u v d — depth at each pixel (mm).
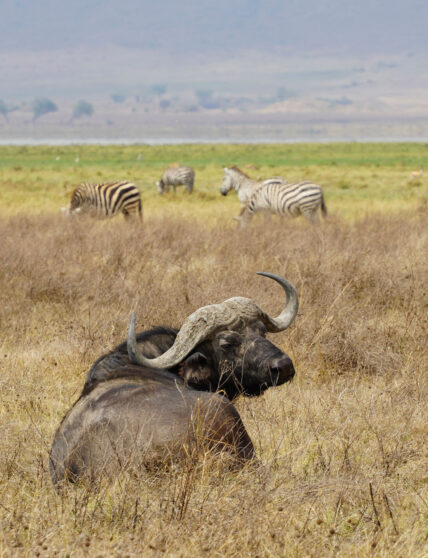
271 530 14164
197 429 15391
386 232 57531
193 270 44406
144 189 142000
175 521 14359
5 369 27891
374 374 27875
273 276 20703
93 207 78562
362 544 14273
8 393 25531
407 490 16938
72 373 27500
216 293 35125
